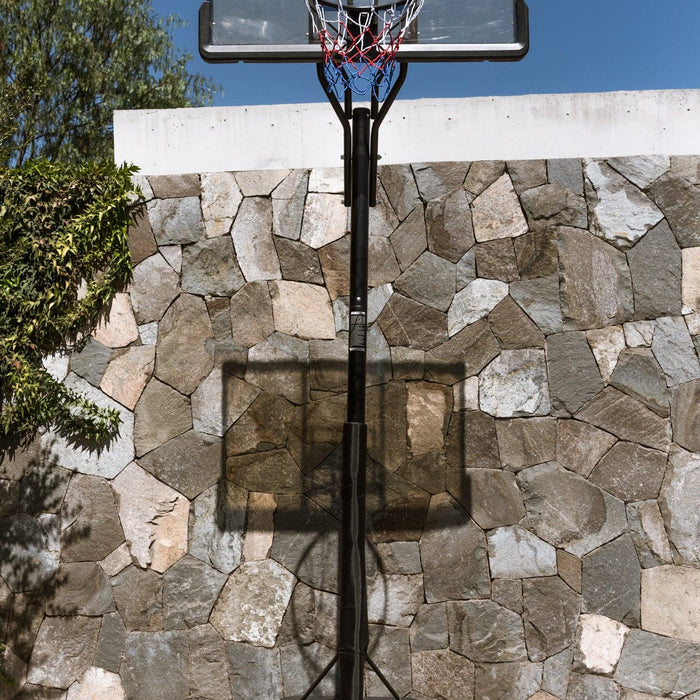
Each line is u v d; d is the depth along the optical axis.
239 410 3.32
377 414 3.27
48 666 3.23
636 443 3.20
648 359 3.23
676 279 3.25
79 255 3.36
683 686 3.06
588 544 3.16
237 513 3.26
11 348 3.31
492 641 3.13
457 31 2.68
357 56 2.69
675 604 3.10
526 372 3.26
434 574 3.19
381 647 3.16
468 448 3.24
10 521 3.32
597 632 3.12
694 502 3.14
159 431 3.33
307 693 2.65
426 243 3.34
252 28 2.67
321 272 3.36
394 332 3.31
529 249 3.30
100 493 3.31
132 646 3.22
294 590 3.21
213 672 3.18
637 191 3.30
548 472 3.21
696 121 3.34
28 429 3.33
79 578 3.27
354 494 2.60
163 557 3.26
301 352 3.33
